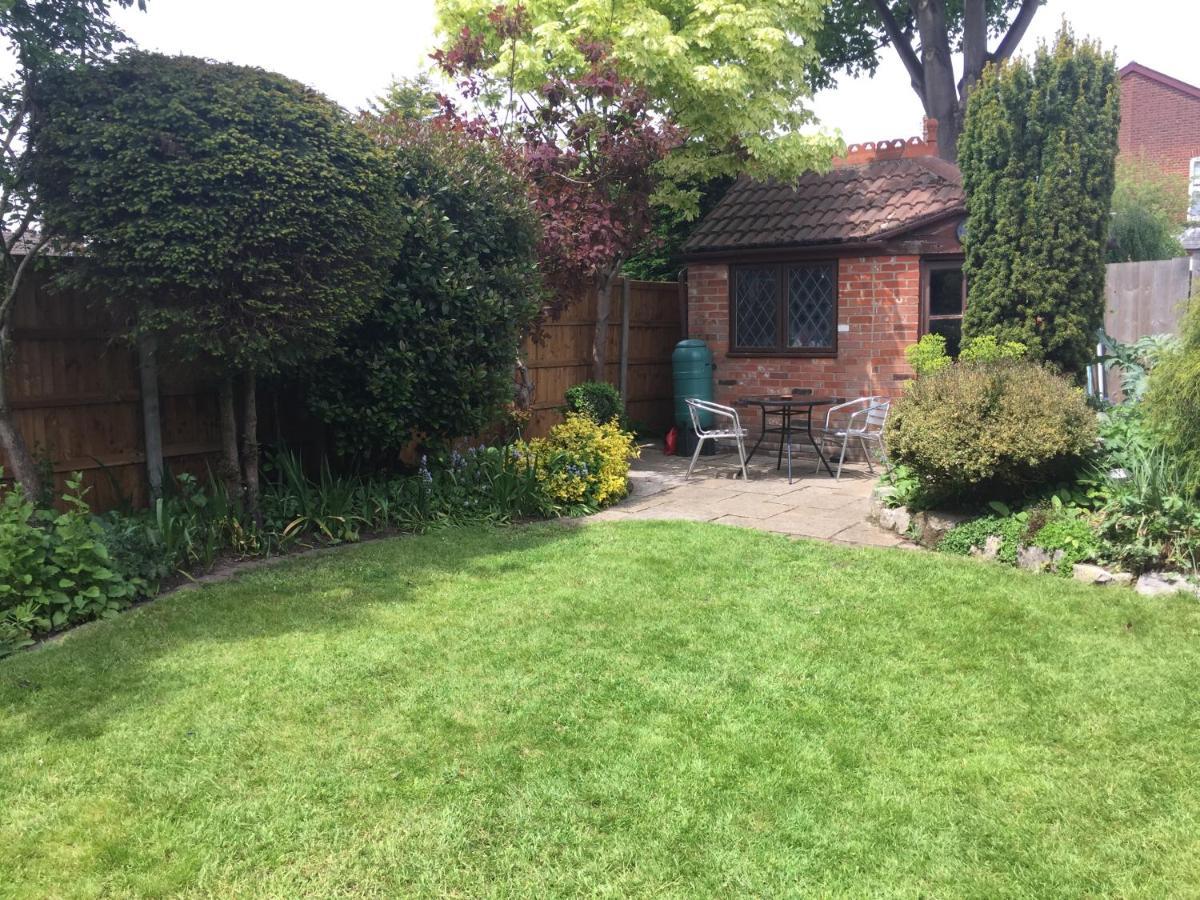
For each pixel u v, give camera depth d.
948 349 9.94
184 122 5.18
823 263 10.62
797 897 2.52
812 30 11.69
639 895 2.53
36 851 2.72
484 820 2.87
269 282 5.39
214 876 2.61
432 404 6.92
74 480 5.11
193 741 3.36
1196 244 9.20
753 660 4.12
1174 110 24.12
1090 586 5.12
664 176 11.56
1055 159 7.84
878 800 2.98
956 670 4.01
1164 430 5.43
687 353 11.04
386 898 2.52
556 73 10.05
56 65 5.16
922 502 6.50
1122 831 2.81
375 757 3.25
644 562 5.77
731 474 9.51
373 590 5.21
